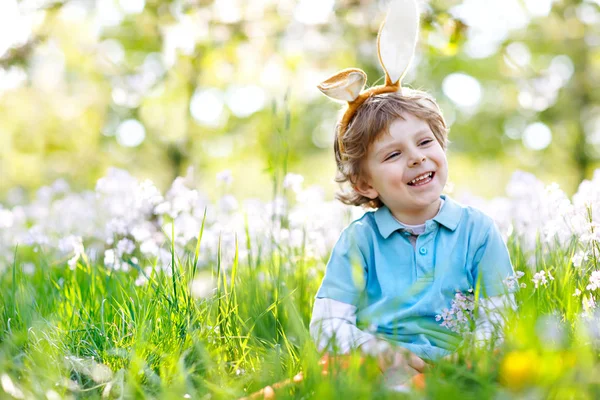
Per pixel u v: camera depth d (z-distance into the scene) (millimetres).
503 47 9695
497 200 4363
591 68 14133
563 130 14617
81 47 10078
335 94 2803
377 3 5949
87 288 3287
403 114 2688
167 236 3453
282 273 3193
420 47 4719
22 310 2854
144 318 2449
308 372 2039
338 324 2549
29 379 2137
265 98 12625
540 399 1716
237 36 6047
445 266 2639
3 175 14633
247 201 4520
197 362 2363
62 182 6195
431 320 2588
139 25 9445
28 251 4875
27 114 11984
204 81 10484
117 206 4656
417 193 2672
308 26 6387
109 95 11695
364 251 2742
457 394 1764
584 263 2674
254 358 2482
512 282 2541
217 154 13688
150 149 12453
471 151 15094
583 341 2070
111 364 2393
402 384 2094
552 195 3068
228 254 3643
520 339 2096
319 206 4000
